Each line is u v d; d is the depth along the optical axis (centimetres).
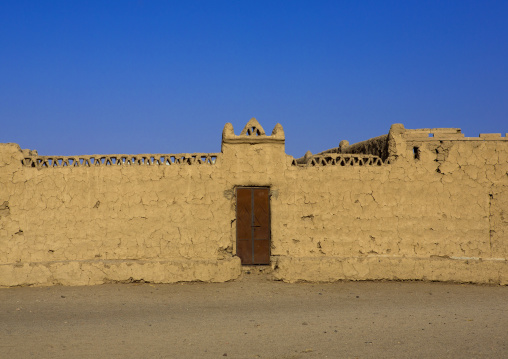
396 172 1533
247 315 1114
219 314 1123
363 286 1421
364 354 855
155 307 1188
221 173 1495
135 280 1422
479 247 1530
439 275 1483
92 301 1245
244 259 1512
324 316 1106
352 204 1517
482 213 1538
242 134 1519
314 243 1504
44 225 1473
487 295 1349
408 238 1520
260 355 851
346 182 1521
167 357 843
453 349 884
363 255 1506
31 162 1498
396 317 1101
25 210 1473
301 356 847
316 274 1452
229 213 1489
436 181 1540
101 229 1472
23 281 1409
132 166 1487
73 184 1481
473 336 961
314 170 1518
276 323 1046
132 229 1473
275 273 1453
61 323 1053
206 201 1484
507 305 1236
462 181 1544
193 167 1490
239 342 920
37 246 1467
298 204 1508
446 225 1530
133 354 857
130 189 1480
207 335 963
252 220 1512
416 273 1482
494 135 1569
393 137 1548
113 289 1363
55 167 1489
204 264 1428
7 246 1464
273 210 1502
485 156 1553
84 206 1477
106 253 1469
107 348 888
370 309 1174
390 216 1522
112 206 1477
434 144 1554
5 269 1410
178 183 1485
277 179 1507
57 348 891
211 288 1372
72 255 1467
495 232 1537
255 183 1502
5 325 1041
